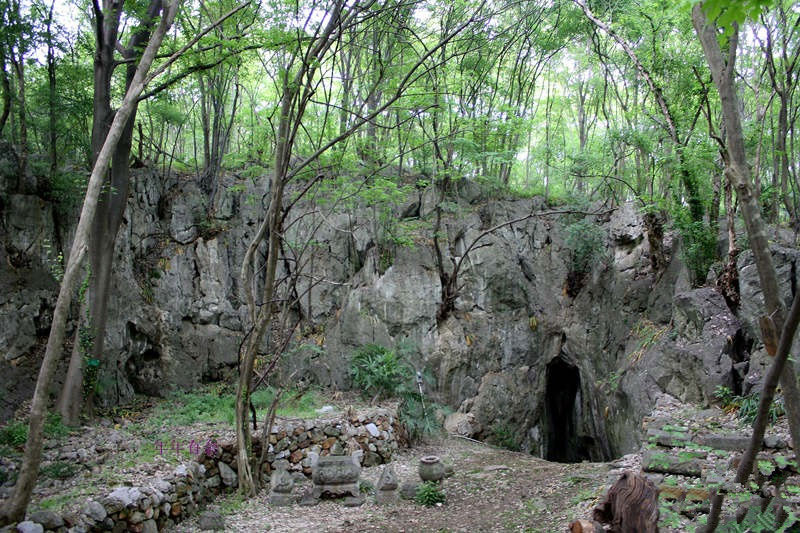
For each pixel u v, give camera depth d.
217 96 13.00
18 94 11.15
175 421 9.59
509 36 13.71
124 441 8.20
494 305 13.44
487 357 13.11
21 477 4.92
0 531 4.77
